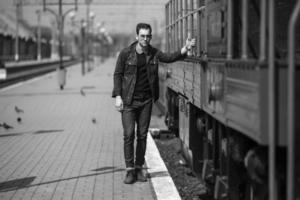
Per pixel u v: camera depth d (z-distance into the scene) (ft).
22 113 63.87
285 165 15.64
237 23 18.93
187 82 29.22
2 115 62.03
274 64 13.83
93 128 50.42
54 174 30.91
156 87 27.66
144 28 26.55
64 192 26.84
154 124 53.57
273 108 13.78
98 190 27.12
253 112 14.76
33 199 25.61
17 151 38.50
